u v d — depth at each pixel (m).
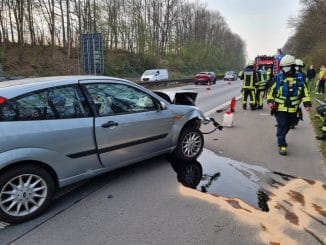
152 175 4.71
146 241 3.05
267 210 3.65
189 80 33.38
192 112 5.48
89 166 3.98
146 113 4.63
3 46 27.08
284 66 5.68
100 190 4.20
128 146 4.39
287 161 5.42
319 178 4.63
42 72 26.14
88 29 32.56
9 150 3.22
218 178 4.63
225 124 8.45
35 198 3.53
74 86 3.91
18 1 27.80
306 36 46.19
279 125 5.80
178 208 3.69
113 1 36.19
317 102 13.63
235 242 3.03
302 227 3.29
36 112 3.50
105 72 32.75
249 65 11.85
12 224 3.38
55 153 3.58
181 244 3.00
